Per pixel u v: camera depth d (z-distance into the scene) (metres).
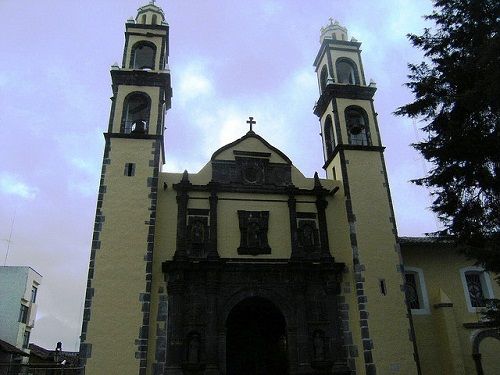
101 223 25.56
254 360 27.69
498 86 16.50
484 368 28.44
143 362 22.92
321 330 25.72
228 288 25.62
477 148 17.72
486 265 17.17
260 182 29.05
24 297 46.03
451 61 19.14
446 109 18.97
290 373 24.53
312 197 29.27
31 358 47.62
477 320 29.69
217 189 28.00
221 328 24.61
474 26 18.58
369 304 26.28
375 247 27.78
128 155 27.64
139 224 25.86
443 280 30.47
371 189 29.39
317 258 27.62
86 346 22.81
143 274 24.69
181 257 25.38
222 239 26.97
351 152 30.31
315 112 35.19
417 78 19.88
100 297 23.88
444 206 19.12
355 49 35.00
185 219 26.77
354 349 25.56
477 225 18.52
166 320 24.30
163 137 29.55
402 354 25.41
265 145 30.45
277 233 27.88
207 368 23.50
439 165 19.09
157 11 34.34
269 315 28.61
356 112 32.53
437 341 28.50
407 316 26.39
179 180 28.27
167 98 32.12
